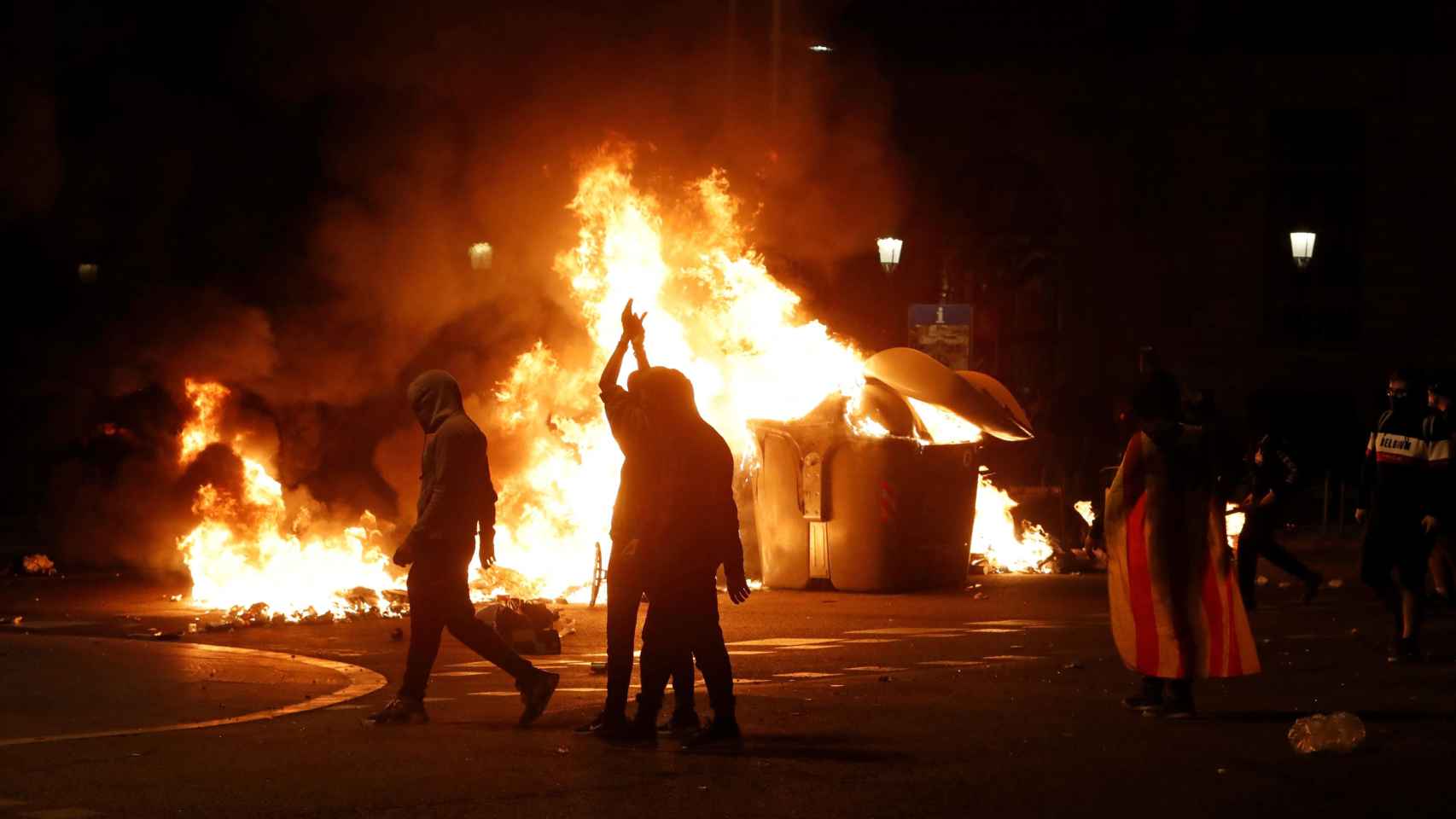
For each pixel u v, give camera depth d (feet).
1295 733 26.21
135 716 28.78
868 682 33.24
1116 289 124.36
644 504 26.40
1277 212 124.36
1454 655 37.60
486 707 30.35
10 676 33.60
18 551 66.95
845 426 53.67
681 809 21.75
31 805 21.57
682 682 27.30
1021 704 30.37
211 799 22.07
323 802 21.94
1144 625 28.73
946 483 54.65
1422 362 122.21
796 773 24.07
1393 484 36.47
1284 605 50.21
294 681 33.14
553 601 51.01
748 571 57.98
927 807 21.90
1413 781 23.53
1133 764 24.77
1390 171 122.72
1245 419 121.60
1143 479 28.89
